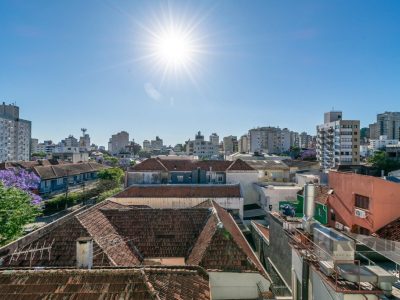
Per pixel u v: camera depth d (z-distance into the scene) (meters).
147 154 167.88
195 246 17.97
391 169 70.00
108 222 19.89
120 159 135.62
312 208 12.15
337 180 22.62
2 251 15.38
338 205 22.17
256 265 15.29
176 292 10.19
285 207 31.20
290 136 174.12
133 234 19.25
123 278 9.91
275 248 19.22
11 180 36.84
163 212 21.09
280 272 17.72
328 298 8.92
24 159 142.75
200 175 46.44
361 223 19.56
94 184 79.81
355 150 99.38
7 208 26.22
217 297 14.49
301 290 11.30
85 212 19.50
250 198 45.91
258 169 56.91
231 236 16.73
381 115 190.88
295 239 12.40
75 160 109.00
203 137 171.62
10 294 9.06
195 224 20.34
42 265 14.80
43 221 46.31
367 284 8.39
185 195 34.62
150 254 17.89
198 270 12.62
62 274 9.95
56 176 70.12
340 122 99.69
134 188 36.22
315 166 74.75
